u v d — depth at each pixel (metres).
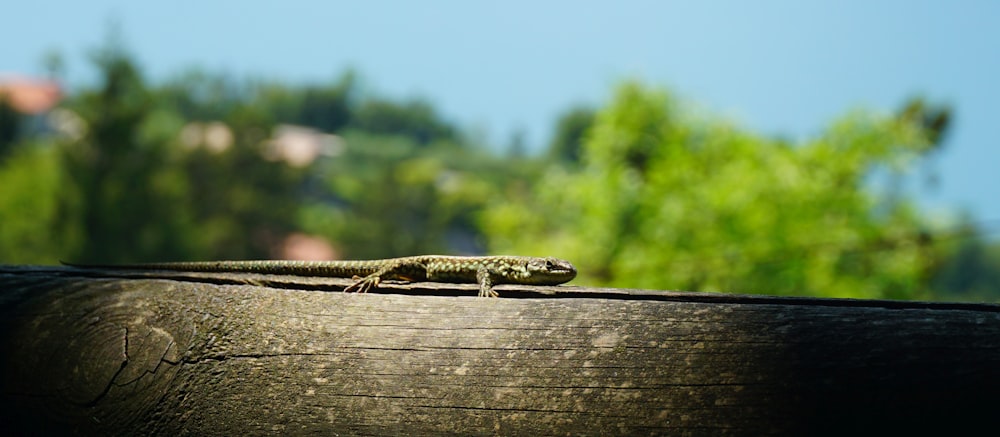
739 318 2.97
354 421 2.87
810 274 17.45
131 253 44.56
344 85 123.06
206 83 87.12
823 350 2.85
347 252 61.62
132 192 45.62
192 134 58.75
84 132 45.56
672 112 21.94
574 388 2.86
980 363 2.77
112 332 3.13
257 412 2.92
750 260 17.33
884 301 3.01
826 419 2.73
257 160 57.50
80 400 3.01
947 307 2.96
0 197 42.62
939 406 2.72
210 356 3.05
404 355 2.98
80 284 3.32
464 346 2.98
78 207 43.38
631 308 3.04
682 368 2.86
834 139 20.83
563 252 19.69
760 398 2.78
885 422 2.71
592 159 21.89
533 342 2.96
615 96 22.05
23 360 3.09
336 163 91.31
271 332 3.09
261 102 101.00
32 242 42.09
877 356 2.81
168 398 2.99
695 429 2.76
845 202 19.38
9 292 3.30
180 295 3.24
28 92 61.06
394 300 3.15
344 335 3.05
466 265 5.47
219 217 54.03
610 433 2.78
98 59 46.16
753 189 18.84
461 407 2.86
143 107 47.22
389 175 68.19
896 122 21.47
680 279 17.42
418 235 65.56
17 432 3.00
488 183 86.62
